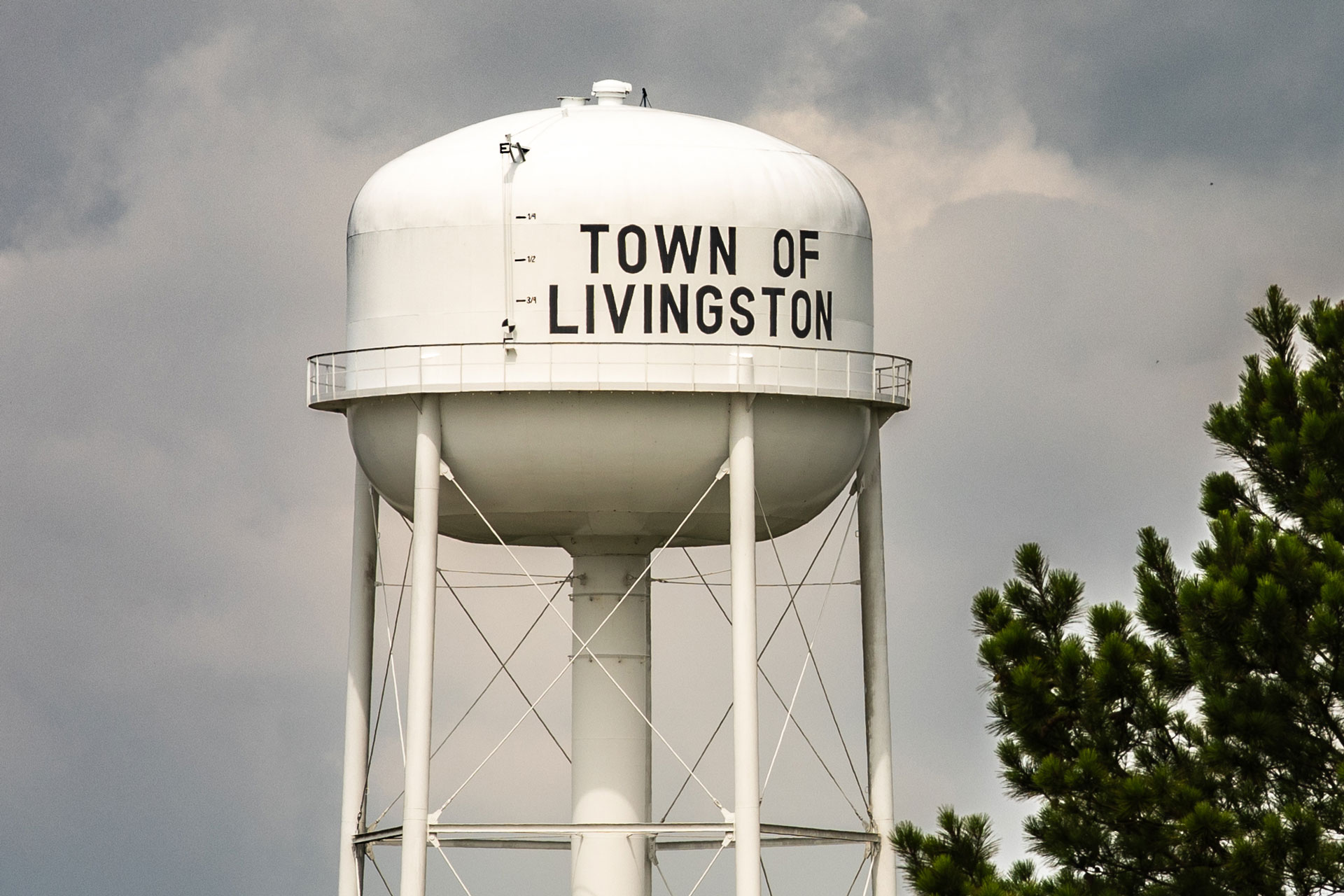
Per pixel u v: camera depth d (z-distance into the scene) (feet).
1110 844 116.67
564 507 141.28
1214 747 116.06
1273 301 126.41
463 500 141.38
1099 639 121.19
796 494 142.92
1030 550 124.06
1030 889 116.98
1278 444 119.55
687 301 137.59
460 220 139.23
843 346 142.20
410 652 138.51
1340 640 111.96
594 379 136.46
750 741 137.80
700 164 139.95
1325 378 122.72
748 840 137.49
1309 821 111.14
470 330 138.51
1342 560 114.42
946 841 119.34
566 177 138.72
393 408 141.18
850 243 143.23
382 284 141.59
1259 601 113.50
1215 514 123.85
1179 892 114.32
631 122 144.15
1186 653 120.37
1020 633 119.34
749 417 137.80
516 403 137.39
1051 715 118.52
